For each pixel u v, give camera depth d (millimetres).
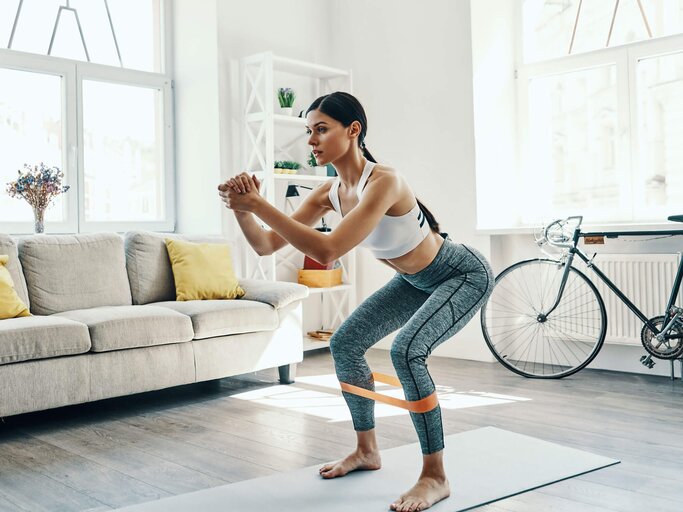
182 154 5105
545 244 4395
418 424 2158
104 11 4848
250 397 3748
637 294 4113
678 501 2170
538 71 4824
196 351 3660
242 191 1947
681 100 4234
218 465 2613
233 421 3254
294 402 3617
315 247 1949
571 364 4496
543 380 4066
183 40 5055
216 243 4484
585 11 4637
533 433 2955
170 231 5129
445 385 3949
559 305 4441
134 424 3238
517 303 4688
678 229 3898
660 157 4324
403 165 5152
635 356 4230
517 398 3604
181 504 2201
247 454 2742
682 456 2609
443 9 4871
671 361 3975
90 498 2301
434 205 4969
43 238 3902
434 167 4961
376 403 3541
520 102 4930
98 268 3998
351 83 5262
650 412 3270
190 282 4141
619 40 4492
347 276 5309
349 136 2145
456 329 2215
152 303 4066
